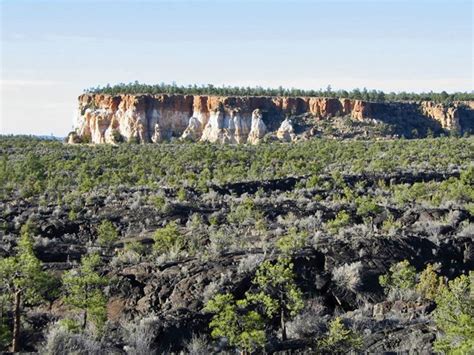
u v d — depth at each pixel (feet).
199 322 90.27
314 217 160.76
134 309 99.91
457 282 82.07
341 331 83.15
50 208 173.68
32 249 119.34
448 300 79.05
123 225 159.63
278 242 122.31
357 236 128.47
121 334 86.79
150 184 213.25
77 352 77.46
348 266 109.60
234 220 158.51
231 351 84.17
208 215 169.68
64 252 128.98
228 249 122.52
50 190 209.05
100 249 132.77
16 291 87.86
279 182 228.63
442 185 202.80
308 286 106.42
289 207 175.32
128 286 105.19
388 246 122.83
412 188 192.85
